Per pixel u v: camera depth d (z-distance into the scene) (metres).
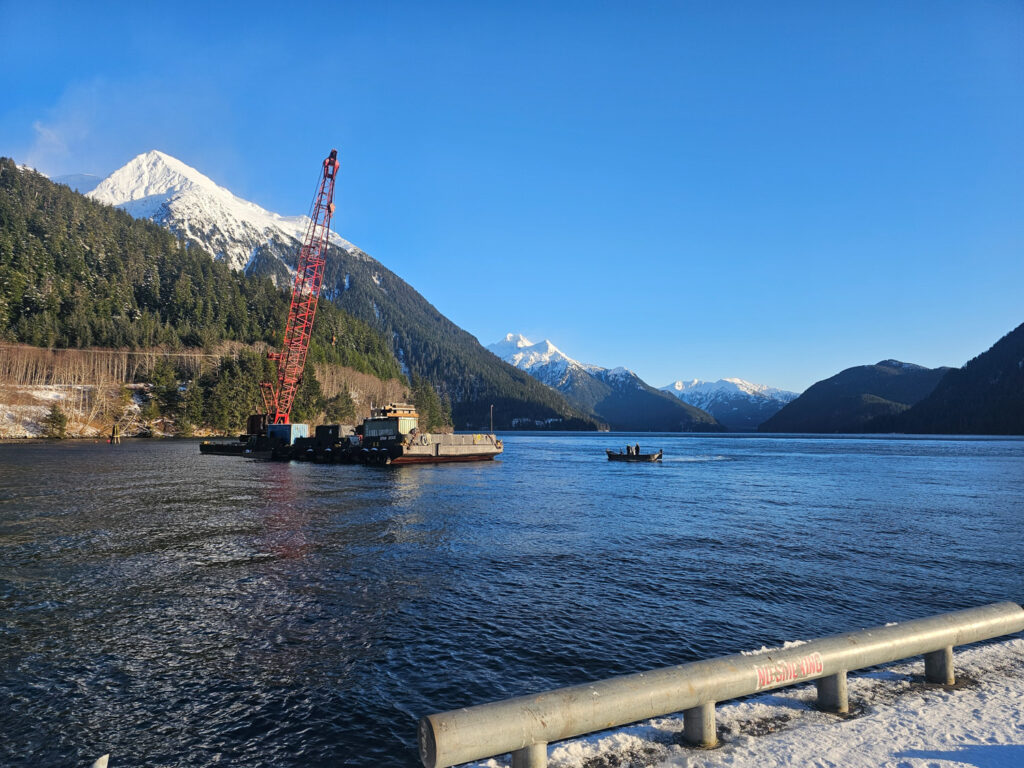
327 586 18.64
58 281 196.50
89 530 27.98
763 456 115.50
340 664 12.61
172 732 9.85
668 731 8.70
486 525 30.81
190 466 70.00
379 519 32.38
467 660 12.84
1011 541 27.39
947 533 29.50
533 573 20.58
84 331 176.50
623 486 54.59
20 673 12.09
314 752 9.25
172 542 25.34
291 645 13.67
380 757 9.10
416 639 14.06
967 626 10.13
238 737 9.71
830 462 96.19
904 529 30.72
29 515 32.06
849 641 9.06
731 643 13.91
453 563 21.97
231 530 28.44
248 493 44.03
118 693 11.24
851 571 21.20
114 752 9.26
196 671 12.23
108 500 38.50
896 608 16.80
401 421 84.50
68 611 16.03
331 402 194.12
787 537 28.08
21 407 146.00
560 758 7.87
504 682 11.77
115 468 63.94
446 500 41.50
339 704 10.83
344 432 93.94
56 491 42.75
